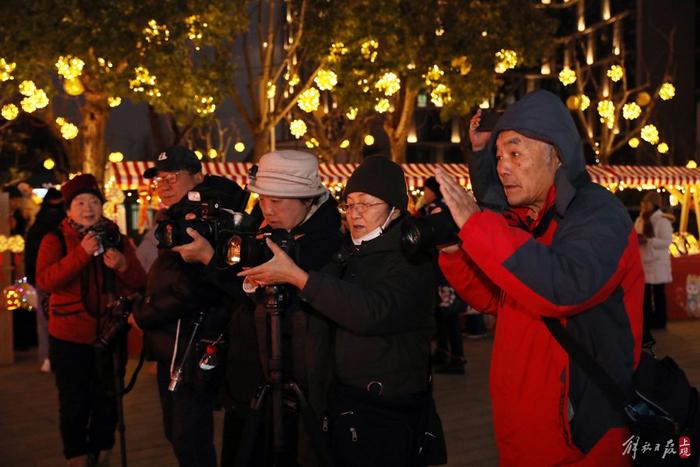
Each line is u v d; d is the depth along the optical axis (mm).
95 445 4504
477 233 1950
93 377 4438
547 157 2098
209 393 3248
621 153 45406
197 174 3912
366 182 2711
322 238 2953
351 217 2773
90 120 16375
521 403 2100
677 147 47250
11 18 14062
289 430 2777
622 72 16078
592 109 46531
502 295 2205
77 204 4426
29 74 14523
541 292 1908
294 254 2537
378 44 17516
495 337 2223
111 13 14250
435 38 17875
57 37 14141
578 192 2074
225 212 2904
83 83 15961
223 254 2498
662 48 48656
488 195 2248
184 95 15812
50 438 5441
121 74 15055
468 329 9352
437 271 2699
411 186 14211
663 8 48688
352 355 2613
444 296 6648
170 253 3303
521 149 2084
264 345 2727
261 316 2729
